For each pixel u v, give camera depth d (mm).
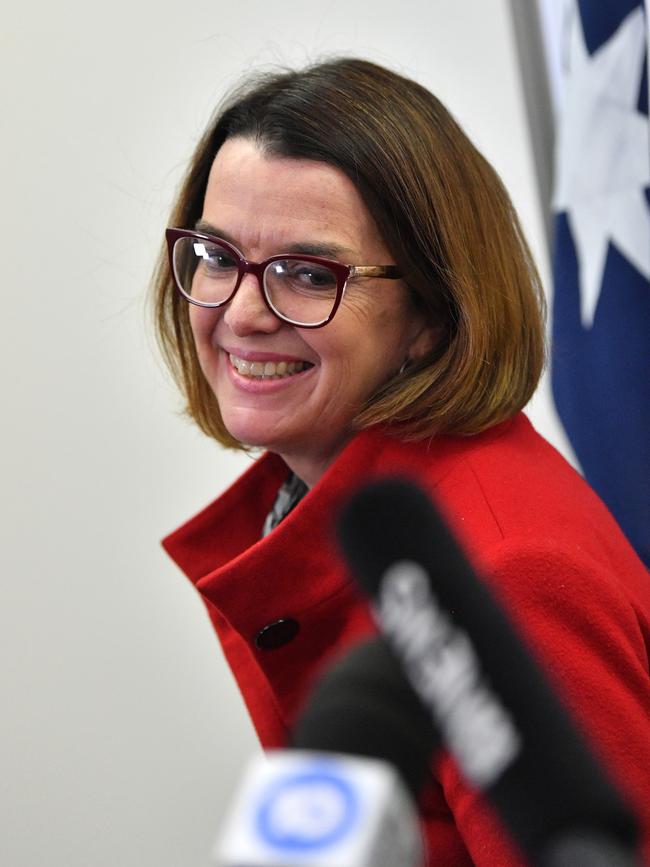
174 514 6449
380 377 3365
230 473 6379
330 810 576
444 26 6000
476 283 3264
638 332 4562
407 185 3189
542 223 5781
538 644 2492
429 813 2668
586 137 4770
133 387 6363
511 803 641
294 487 4105
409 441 3258
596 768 646
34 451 6484
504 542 2725
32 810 6688
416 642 654
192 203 3662
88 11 6121
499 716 646
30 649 6621
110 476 6461
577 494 3195
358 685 811
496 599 681
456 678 647
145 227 6211
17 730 6664
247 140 3281
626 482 4641
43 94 6215
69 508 6516
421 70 6031
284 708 3355
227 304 3332
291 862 554
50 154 6258
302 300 3236
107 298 6312
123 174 6211
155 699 6582
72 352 6391
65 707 6629
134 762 6621
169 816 6629
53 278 6348
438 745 787
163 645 6543
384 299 3275
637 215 4574
